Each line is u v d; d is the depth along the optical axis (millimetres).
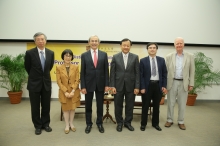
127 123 2924
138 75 2762
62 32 4520
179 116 3020
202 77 4500
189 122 3332
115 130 2881
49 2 4426
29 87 2580
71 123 2828
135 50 4648
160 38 4629
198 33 4660
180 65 2918
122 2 4492
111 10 4504
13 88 4363
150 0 4512
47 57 2613
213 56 4793
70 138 2572
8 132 2744
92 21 4516
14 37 4504
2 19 4438
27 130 2824
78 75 2809
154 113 2924
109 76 2971
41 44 2523
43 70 2607
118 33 4574
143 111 2855
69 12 4473
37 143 2406
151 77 2764
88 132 2750
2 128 2893
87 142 2459
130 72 2730
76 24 4508
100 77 2648
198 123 3285
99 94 2729
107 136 2654
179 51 2885
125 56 2762
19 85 4391
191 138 2646
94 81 2637
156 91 2775
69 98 2693
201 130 2955
